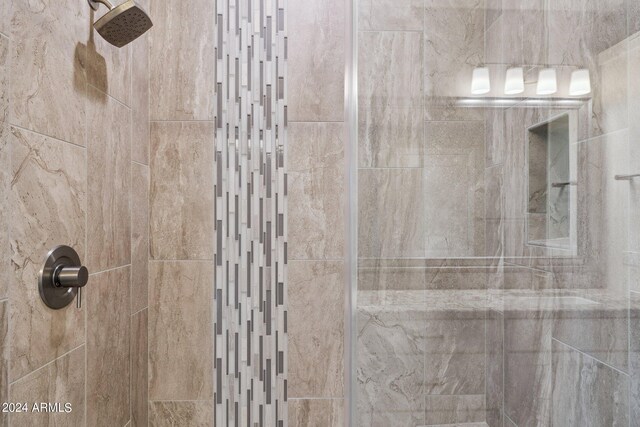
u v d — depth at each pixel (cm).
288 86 149
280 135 149
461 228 47
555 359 35
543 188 36
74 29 98
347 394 75
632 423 30
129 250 131
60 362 92
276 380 148
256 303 148
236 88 148
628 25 29
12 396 76
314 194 149
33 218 82
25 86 79
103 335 113
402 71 56
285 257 149
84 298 103
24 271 79
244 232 148
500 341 42
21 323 78
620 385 31
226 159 148
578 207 33
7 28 74
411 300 55
